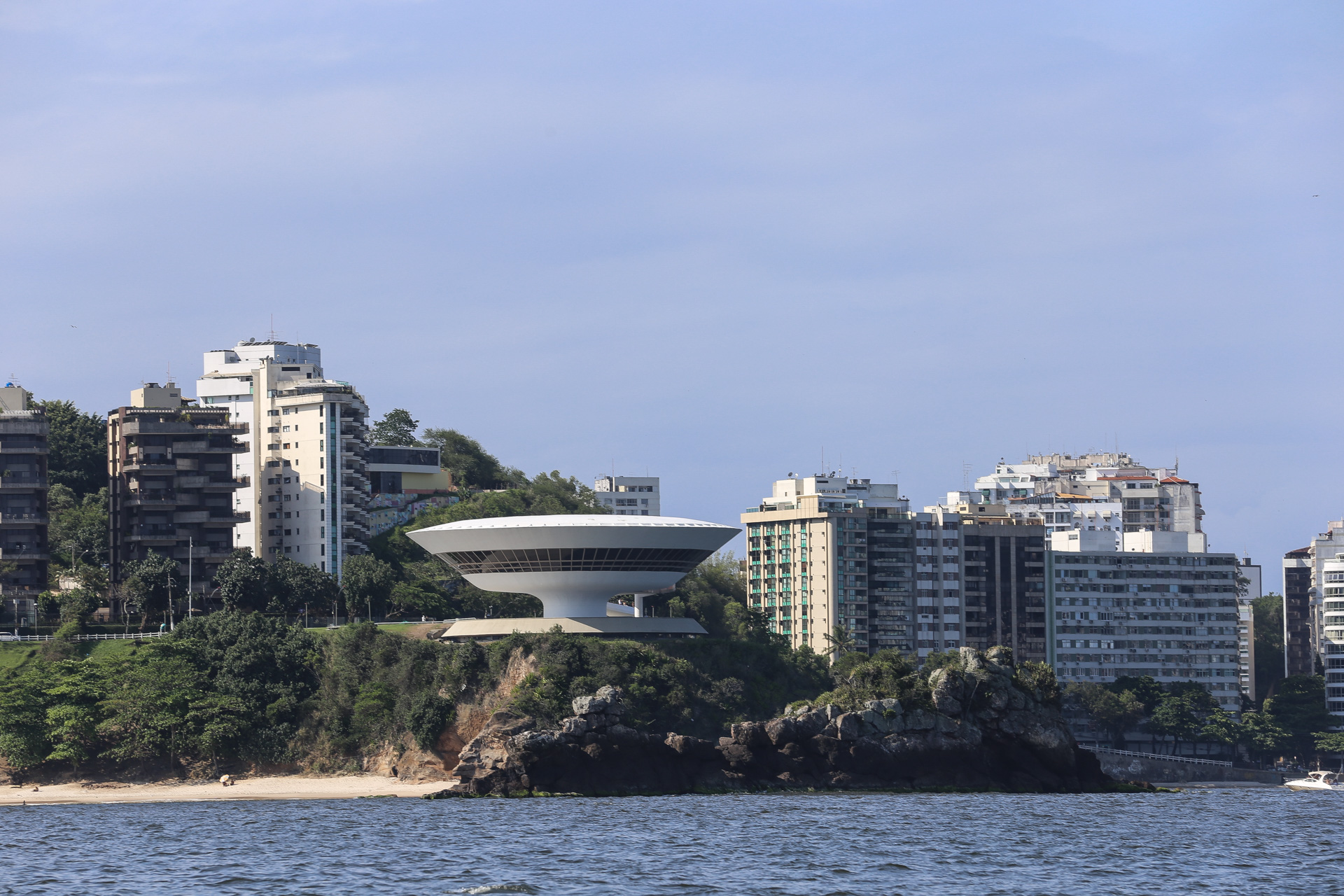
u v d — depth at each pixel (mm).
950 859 147125
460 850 151250
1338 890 131125
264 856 147250
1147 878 137125
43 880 132750
